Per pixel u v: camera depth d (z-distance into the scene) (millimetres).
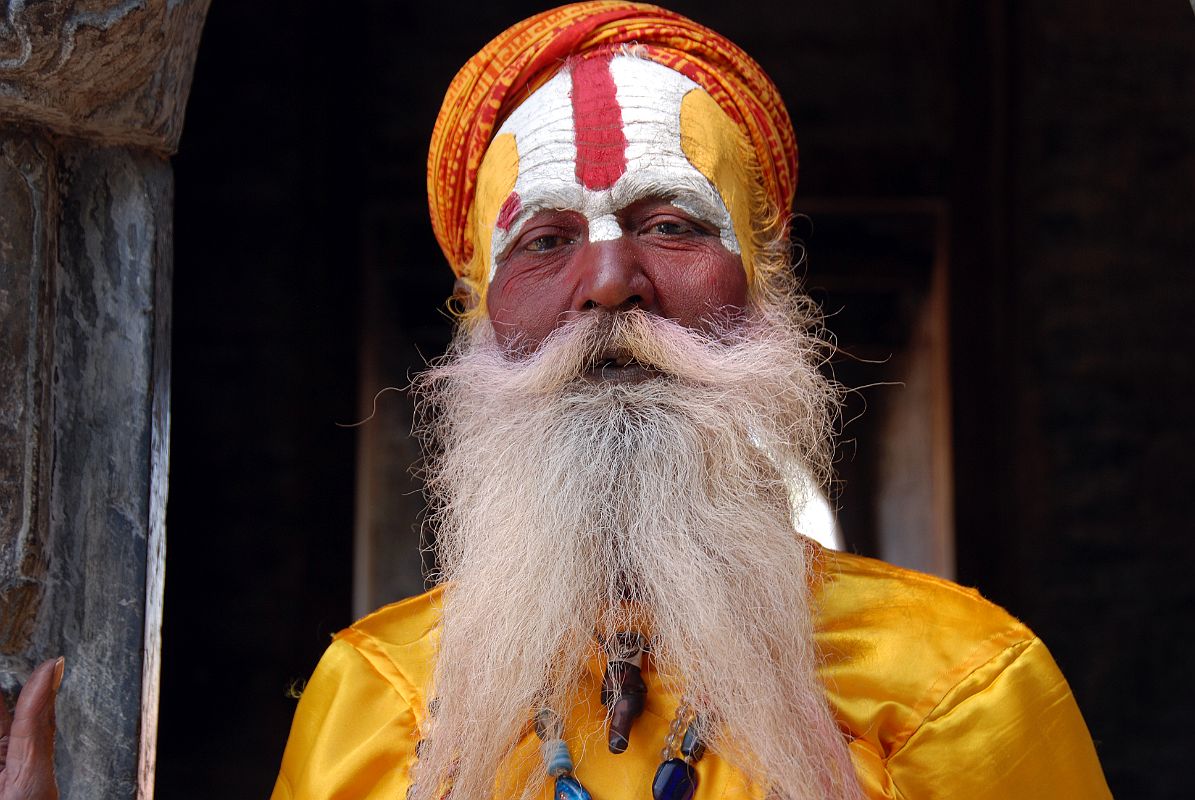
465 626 1493
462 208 1716
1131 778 5332
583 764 1423
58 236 1556
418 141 5895
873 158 5844
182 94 1634
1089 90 5547
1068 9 5543
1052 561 5469
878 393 6828
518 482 1499
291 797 1571
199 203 5621
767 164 1682
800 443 1604
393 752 1549
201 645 5422
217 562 5469
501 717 1436
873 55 5863
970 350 5734
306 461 5543
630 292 1501
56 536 1543
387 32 5883
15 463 1489
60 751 1539
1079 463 5496
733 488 1480
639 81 1586
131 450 1578
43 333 1513
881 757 1434
